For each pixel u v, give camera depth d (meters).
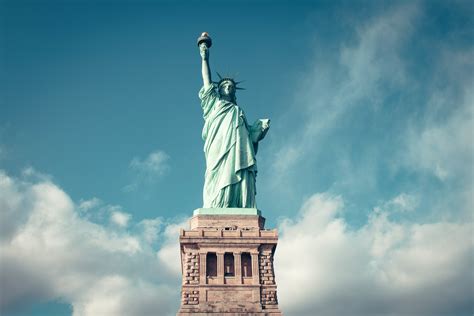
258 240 120.31
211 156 133.75
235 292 115.31
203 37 147.12
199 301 114.12
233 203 128.88
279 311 113.75
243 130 135.75
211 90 141.38
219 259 118.31
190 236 120.06
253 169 132.62
